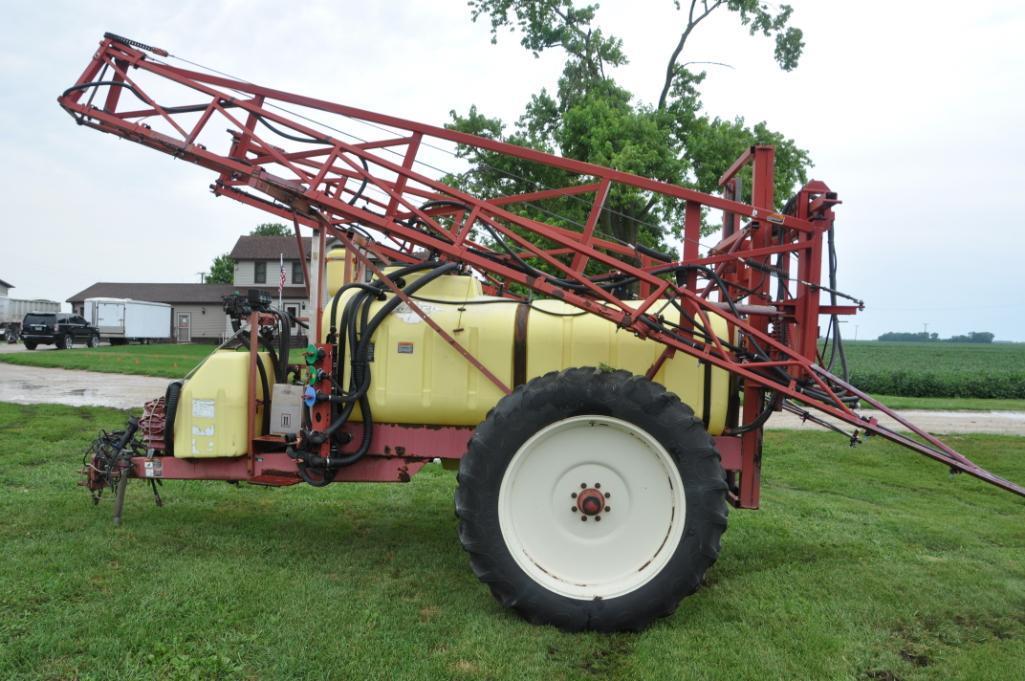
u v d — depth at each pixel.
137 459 4.30
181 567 3.73
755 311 3.87
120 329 36.31
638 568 3.34
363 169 3.94
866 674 2.91
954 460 3.74
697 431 3.27
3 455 6.52
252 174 3.98
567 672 2.83
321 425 3.90
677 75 19.28
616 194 15.34
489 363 3.85
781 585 3.87
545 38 18.58
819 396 3.82
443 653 2.93
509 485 3.32
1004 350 75.88
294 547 4.21
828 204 3.71
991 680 2.88
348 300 4.04
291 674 2.70
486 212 3.90
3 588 3.33
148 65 4.11
